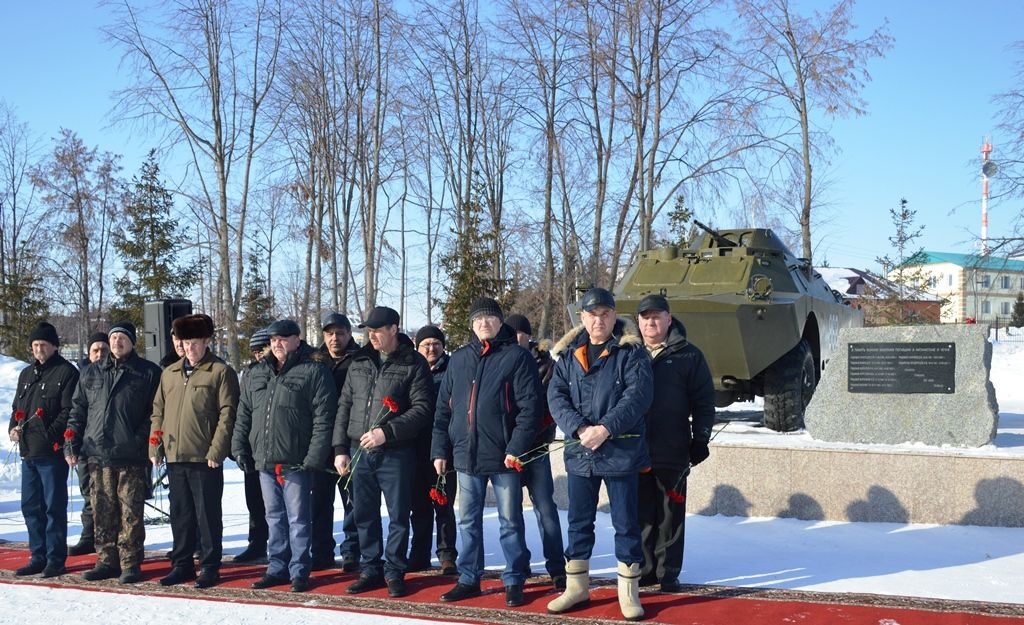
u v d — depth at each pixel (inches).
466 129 976.3
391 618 200.1
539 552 265.1
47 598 223.0
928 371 318.0
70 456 244.8
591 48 787.4
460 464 214.5
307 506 230.8
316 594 222.8
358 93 878.4
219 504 238.7
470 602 212.7
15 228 1412.4
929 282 1360.7
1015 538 262.7
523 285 1366.9
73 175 1434.5
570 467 205.5
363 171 905.5
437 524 247.8
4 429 520.7
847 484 291.6
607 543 274.2
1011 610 195.8
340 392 256.1
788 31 852.0
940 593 211.5
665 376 219.8
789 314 365.7
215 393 239.6
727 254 418.9
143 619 201.6
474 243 824.9
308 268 1029.8
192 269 1091.3
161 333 369.7
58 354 262.5
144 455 244.1
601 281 1087.0
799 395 385.7
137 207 1066.1
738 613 197.5
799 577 228.7
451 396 221.0
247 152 900.0
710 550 260.4
